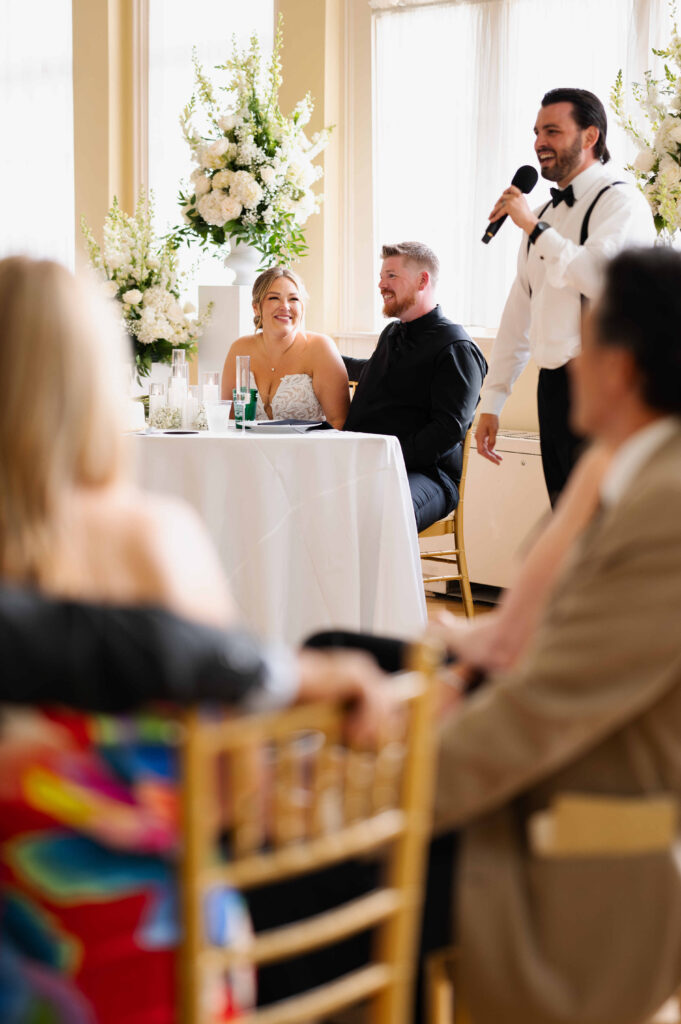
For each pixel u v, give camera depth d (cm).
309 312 598
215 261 641
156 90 655
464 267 550
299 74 587
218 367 475
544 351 395
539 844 125
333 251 597
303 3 583
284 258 496
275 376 452
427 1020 129
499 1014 124
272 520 348
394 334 428
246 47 621
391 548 353
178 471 350
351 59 582
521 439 500
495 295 540
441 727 127
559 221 400
